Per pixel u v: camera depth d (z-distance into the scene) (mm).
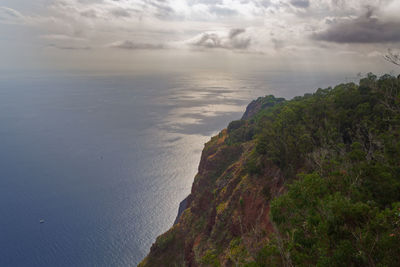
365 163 26719
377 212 18375
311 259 18984
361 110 46781
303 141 43375
